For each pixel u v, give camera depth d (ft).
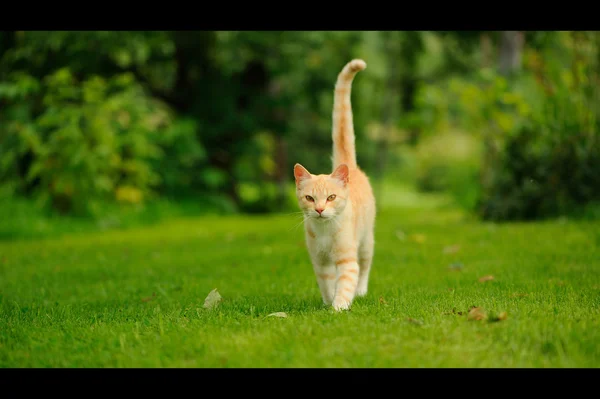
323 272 19.49
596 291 18.66
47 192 52.80
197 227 51.44
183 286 24.08
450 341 13.12
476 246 31.50
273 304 18.93
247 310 17.89
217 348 13.37
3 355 13.70
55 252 36.88
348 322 14.61
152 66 70.23
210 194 69.67
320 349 12.95
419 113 60.13
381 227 46.01
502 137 45.83
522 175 43.98
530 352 12.47
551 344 12.66
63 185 52.01
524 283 20.75
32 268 30.81
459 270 25.07
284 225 50.26
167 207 62.03
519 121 46.26
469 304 16.79
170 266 29.96
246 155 71.92
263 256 32.04
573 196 42.32
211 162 72.84
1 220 48.42
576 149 41.75
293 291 22.15
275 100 71.41
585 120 42.32
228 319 15.83
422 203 102.99
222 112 69.51
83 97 56.13
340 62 76.02
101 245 39.68
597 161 41.50
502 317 14.30
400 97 91.40
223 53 67.97
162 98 70.18
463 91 46.26
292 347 13.06
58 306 20.20
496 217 44.39
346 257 19.01
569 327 13.28
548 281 20.88
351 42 72.69
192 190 69.15
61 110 53.72
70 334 15.16
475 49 81.97
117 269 29.45
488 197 46.34
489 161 51.34
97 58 60.75
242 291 22.38
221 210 68.54
